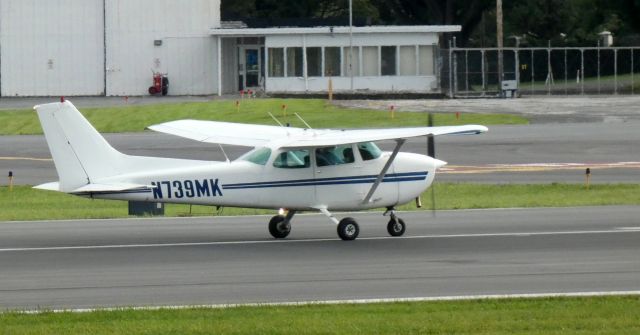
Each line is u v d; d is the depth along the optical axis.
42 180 122.44
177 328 46.19
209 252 70.50
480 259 66.62
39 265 65.69
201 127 80.81
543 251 69.50
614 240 73.94
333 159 74.88
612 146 140.38
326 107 193.25
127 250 71.62
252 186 73.31
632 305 50.81
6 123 184.25
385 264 65.00
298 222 86.00
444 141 148.62
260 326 46.38
